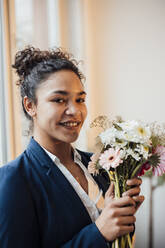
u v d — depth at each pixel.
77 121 0.87
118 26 2.50
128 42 2.53
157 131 0.91
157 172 0.88
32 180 0.86
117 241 0.85
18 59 0.96
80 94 0.89
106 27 2.46
